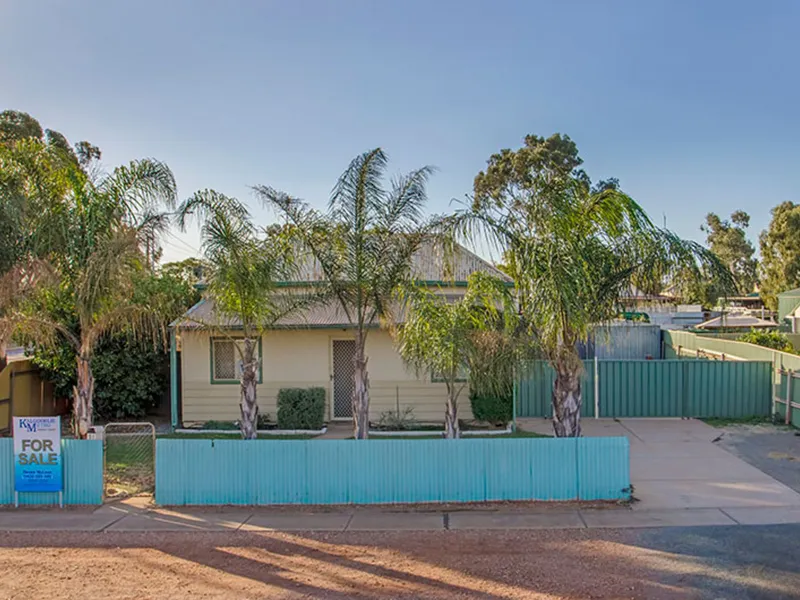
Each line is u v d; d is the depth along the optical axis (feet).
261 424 51.93
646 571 23.47
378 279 40.55
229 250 40.60
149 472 39.14
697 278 35.17
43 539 28.02
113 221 40.50
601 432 49.03
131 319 43.62
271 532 28.58
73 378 55.52
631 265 35.55
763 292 167.94
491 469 32.37
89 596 22.12
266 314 43.60
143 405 56.59
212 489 32.68
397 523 29.53
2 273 38.70
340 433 49.55
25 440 32.68
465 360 38.88
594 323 36.60
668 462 39.78
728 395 54.44
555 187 34.96
